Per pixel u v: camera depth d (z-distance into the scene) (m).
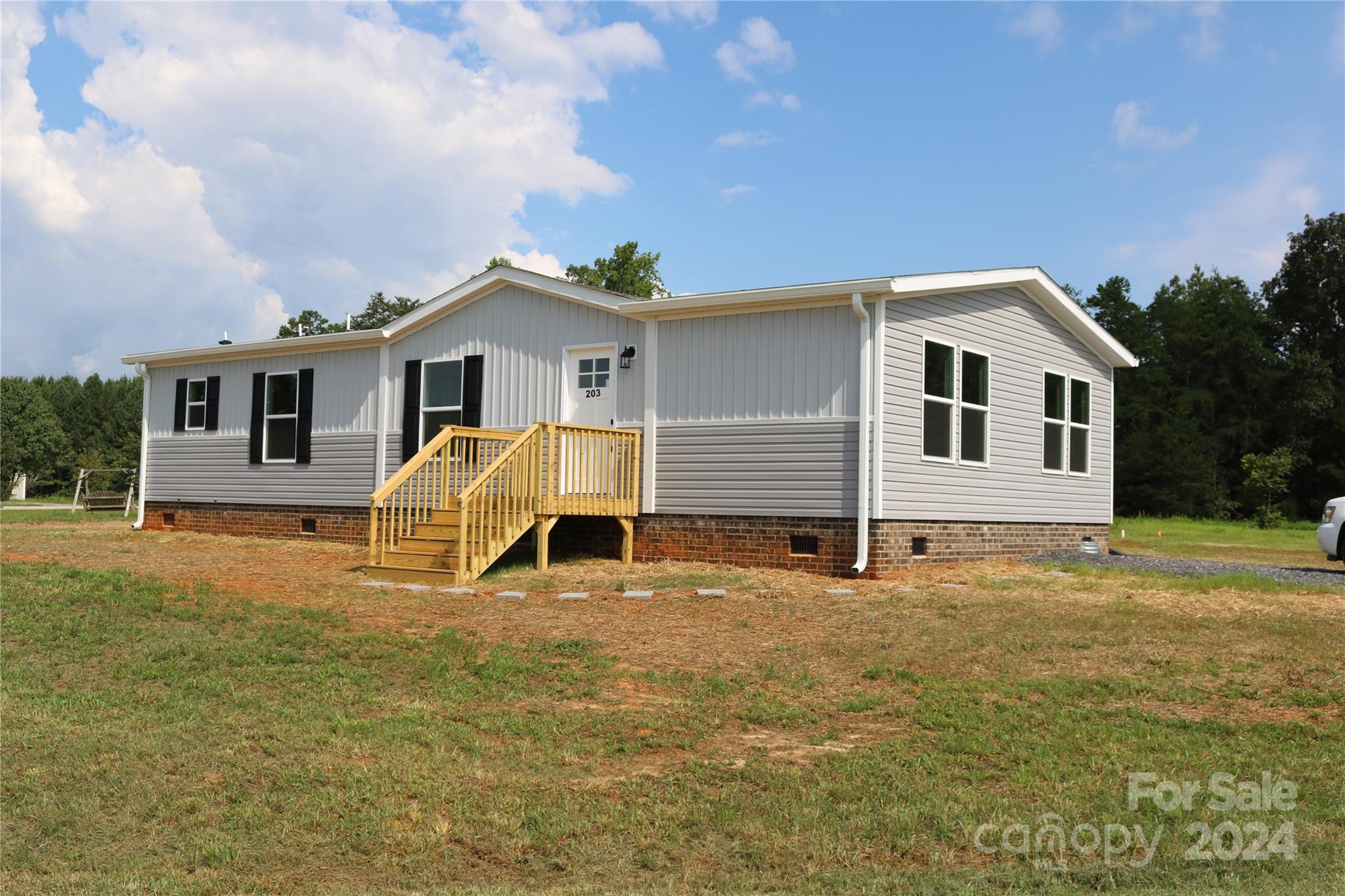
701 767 6.80
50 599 11.77
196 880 5.27
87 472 33.25
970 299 15.62
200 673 9.02
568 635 10.23
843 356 13.94
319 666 9.23
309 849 5.66
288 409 20.38
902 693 8.38
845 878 5.24
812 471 14.06
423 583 13.33
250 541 19.41
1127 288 51.72
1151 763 6.75
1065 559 16.27
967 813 5.99
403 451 18.42
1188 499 43.81
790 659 9.40
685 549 15.03
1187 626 9.99
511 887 5.19
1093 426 19.08
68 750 7.11
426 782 6.52
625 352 15.81
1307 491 44.72
